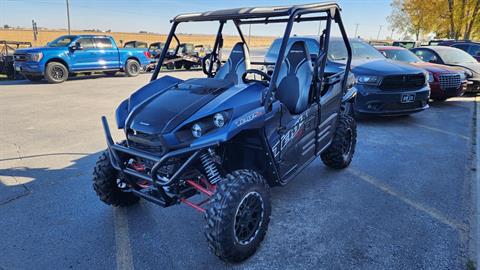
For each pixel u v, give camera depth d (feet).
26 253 8.73
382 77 19.97
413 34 110.11
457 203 11.40
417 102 20.86
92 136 18.57
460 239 9.34
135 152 8.43
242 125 8.15
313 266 8.28
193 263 8.42
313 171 14.10
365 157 15.75
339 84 13.16
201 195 11.83
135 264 8.36
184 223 10.17
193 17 10.88
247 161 10.01
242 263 8.40
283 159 10.02
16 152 15.96
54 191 12.07
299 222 10.20
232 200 7.73
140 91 10.11
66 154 15.75
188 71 58.90
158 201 8.34
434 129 20.67
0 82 40.52
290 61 11.70
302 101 11.19
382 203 11.39
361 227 9.94
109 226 10.00
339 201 11.53
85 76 49.49
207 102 8.48
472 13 68.95
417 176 13.64
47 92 33.19
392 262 8.40
